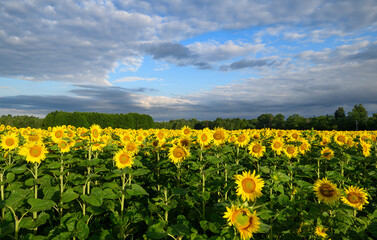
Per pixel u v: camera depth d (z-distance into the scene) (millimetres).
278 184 5375
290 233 4840
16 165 6590
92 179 7465
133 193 5207
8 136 7855
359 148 9406
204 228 4320
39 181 6035
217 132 8305
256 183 4250
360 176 8281
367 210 5996
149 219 5176
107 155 9422
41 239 4531
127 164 6070
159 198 5199
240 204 3734
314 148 10344
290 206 4918
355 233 4672
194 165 6527
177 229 4125
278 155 8531
